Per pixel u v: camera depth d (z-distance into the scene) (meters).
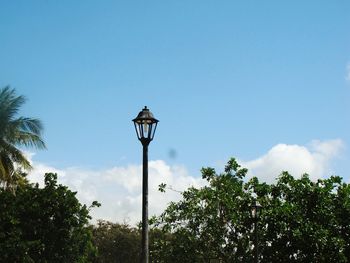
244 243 24.17
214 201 24.72
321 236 22.58
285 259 23.48
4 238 26.77
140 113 12.62
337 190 24.62
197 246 24.59
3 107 29.56
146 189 12.28
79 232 29.50
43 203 28.36
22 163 30.50
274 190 25.14
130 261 62.69
